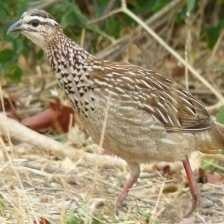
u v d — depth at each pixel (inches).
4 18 586.9
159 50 663.1
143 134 448.1
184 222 452.4
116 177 503.5
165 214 462.3
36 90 633.6
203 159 519.8
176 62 674.8
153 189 489.7
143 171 511.8
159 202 472.1
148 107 449.1
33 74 655.1
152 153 452.4
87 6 681.6
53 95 617.3
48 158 524.1
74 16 600.4
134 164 461.7
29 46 629.0
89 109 446.9
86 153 522.6
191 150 462.3
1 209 446.0
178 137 454.9
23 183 485.1
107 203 462.9
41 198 467.5
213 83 641.6
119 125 445.7
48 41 456.4
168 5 636.1
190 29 632.4
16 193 454.3
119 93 446.6
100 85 445.7
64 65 452.4
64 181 481.7
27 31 459.2
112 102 444.1
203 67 665.6
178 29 692.1
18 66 610.5
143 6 648.4
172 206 469.4
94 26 618.8
